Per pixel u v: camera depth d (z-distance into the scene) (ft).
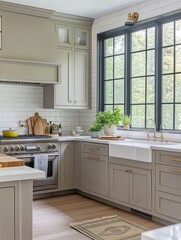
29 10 16.66
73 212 14.30
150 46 16.17
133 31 17.11
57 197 17.07
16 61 16.16
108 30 18.21
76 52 18.80
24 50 16.61
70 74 18.56
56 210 14.61
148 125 16.29
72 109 19.83
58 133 18.92
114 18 17.84
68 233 11.72
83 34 19.20
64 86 18.35
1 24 16.01
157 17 15.38
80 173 17.34
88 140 16.52
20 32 16.52
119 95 17.98
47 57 17.34
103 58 19.04
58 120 19.52
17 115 18.11
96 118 17.83
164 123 15.43
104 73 19.02
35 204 15.64
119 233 11.64
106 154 15.33
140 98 16.76
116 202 14.73
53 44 17.58
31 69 16.71
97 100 19.08
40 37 17.12
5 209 6.56
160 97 15.58
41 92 18.94
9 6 16.07
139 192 13.39
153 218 13.01
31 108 18.58
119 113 17.15
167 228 4.13
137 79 16.94
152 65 16.11
